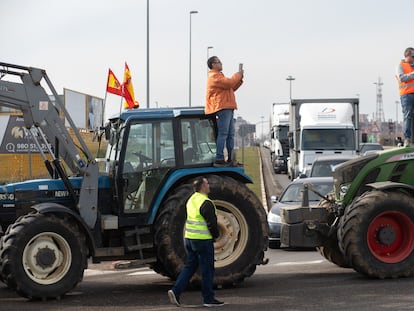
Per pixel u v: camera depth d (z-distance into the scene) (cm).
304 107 3042
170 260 1089
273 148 4966
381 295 1020
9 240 1024
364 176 1243
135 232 1113
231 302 1003
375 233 1189
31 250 1038
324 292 1062
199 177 1102
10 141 2656
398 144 1323
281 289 1107
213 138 1159
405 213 1179
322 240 1254
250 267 1134
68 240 1052
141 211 1120
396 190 1217
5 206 1131
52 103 1106
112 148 1191
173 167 1134
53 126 1106
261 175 4116
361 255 1160
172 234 1091
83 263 1062
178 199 1098
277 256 1597
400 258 1177
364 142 3669
